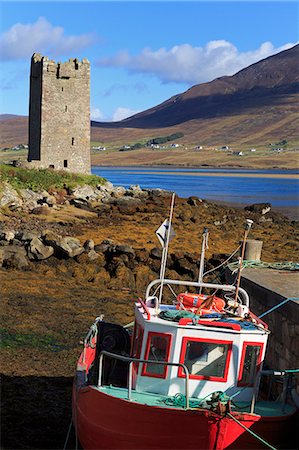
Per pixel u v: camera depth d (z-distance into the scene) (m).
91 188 73.88
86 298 26.45
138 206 60.94
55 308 24.53
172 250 37.97
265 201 102.25
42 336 21.02
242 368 12.25
